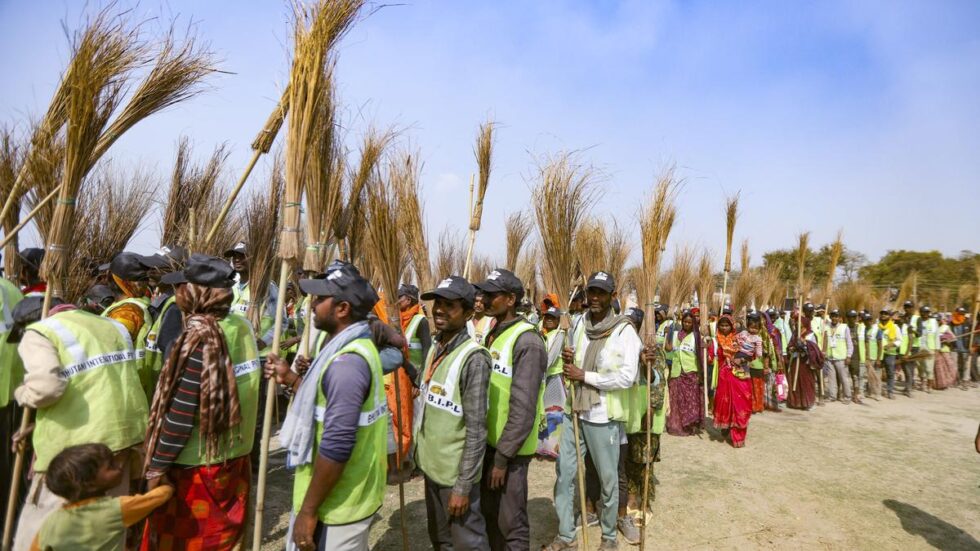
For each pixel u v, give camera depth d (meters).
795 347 10.21
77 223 4.33
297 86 2.66
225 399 2.54
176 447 2.42
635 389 4.53
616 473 3.93
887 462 6.70
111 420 2.53
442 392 2.84
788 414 9.65
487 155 4.73
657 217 4.20
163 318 3.14
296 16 2.76
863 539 4.52
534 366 3.05
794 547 4.33
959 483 5.97
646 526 4.61
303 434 2.19
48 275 2.60
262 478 2.43
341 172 3.16
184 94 3.16
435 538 2.99
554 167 4.09
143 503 2.33
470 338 2.93
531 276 9.31
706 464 6.45
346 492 2.19
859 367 11.17
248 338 2.85
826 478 6.03
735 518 4.86
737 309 11.36
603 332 3.91
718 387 7.39
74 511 2.24
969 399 11.77
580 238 4.89
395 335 3.43
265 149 3.12
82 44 2.72
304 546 2.08
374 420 2.28
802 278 11.03
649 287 4.16
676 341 7.93
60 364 2.41
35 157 2.98
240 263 5.22
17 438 2.43
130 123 2.99
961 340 13.47
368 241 3.92
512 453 2.93
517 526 3.04
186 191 5.35
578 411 3.80
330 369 2.16
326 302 2.29
